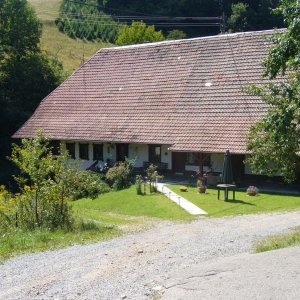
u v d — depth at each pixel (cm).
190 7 8738
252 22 7744
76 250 1455
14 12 5500
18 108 5222
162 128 3569
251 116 3269
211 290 955
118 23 8969
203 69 3806
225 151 3064
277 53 1561
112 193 3178
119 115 3916
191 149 3247
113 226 1972
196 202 2655
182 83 3812
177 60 4034
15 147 2052
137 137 3612
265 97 1752
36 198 1902
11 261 1323
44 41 8275
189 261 1294
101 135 3816
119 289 1048
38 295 1030
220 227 1917
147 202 2758
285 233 1708
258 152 1766
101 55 4591
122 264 1274
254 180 3222
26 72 5372
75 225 1900
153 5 9069
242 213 2312
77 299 995
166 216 2345
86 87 4366
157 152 3747
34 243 1546
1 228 1800
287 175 1750
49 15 9550
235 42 3816
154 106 3797
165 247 1491
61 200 1927
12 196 2250
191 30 8750
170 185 3256
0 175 4731
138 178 3234
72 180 1961
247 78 3516
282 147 1697
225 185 2678
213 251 1419
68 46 8312
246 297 899
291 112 1504
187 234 1744
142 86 4031
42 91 5450
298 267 1070
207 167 3472
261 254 1236
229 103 3441
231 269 1096
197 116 3500
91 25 8894
